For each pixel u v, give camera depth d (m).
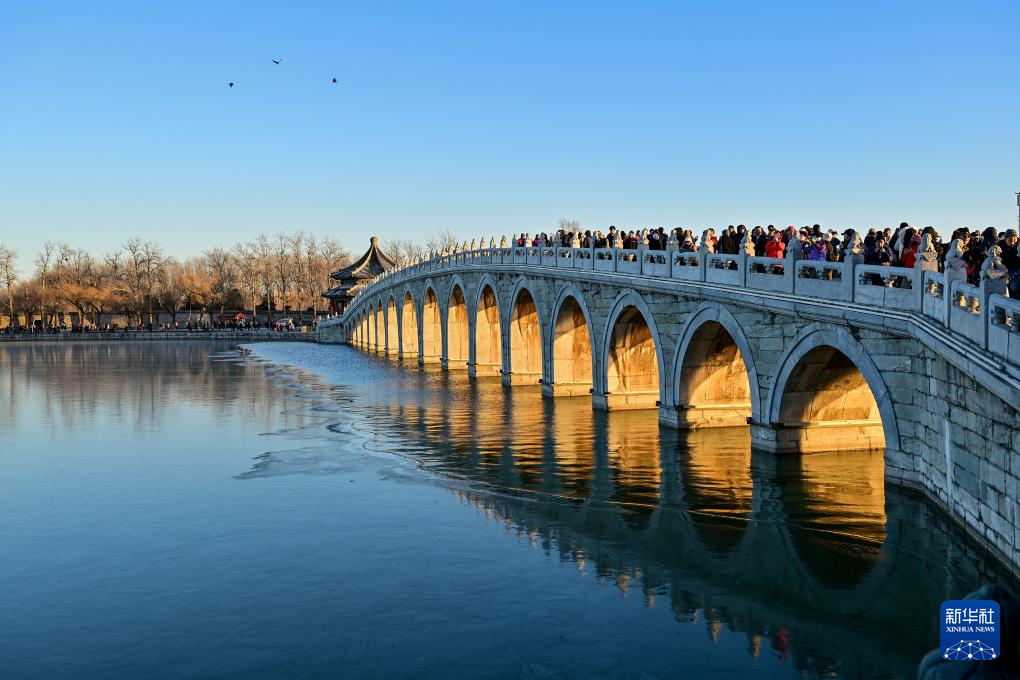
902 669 11.27
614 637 12.38
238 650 12.05
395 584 14.53
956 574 14.43
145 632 12.69
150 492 21.20
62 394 44.34
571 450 25.88
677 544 16.48
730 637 12.33
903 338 18.39
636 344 34.00
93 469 24.17
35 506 19.92
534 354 46.25
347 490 21.14
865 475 20.97
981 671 4.30
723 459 23.73
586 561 15.60
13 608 13.65
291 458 25.48
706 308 26.16
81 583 14.73
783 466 22.25
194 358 74.75
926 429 17.78
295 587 14.43
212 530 17.80
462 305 58.75
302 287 148.75
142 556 16.14
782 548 16.08
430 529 17.72
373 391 44.62
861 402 23.52
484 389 44.81
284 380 51.91
